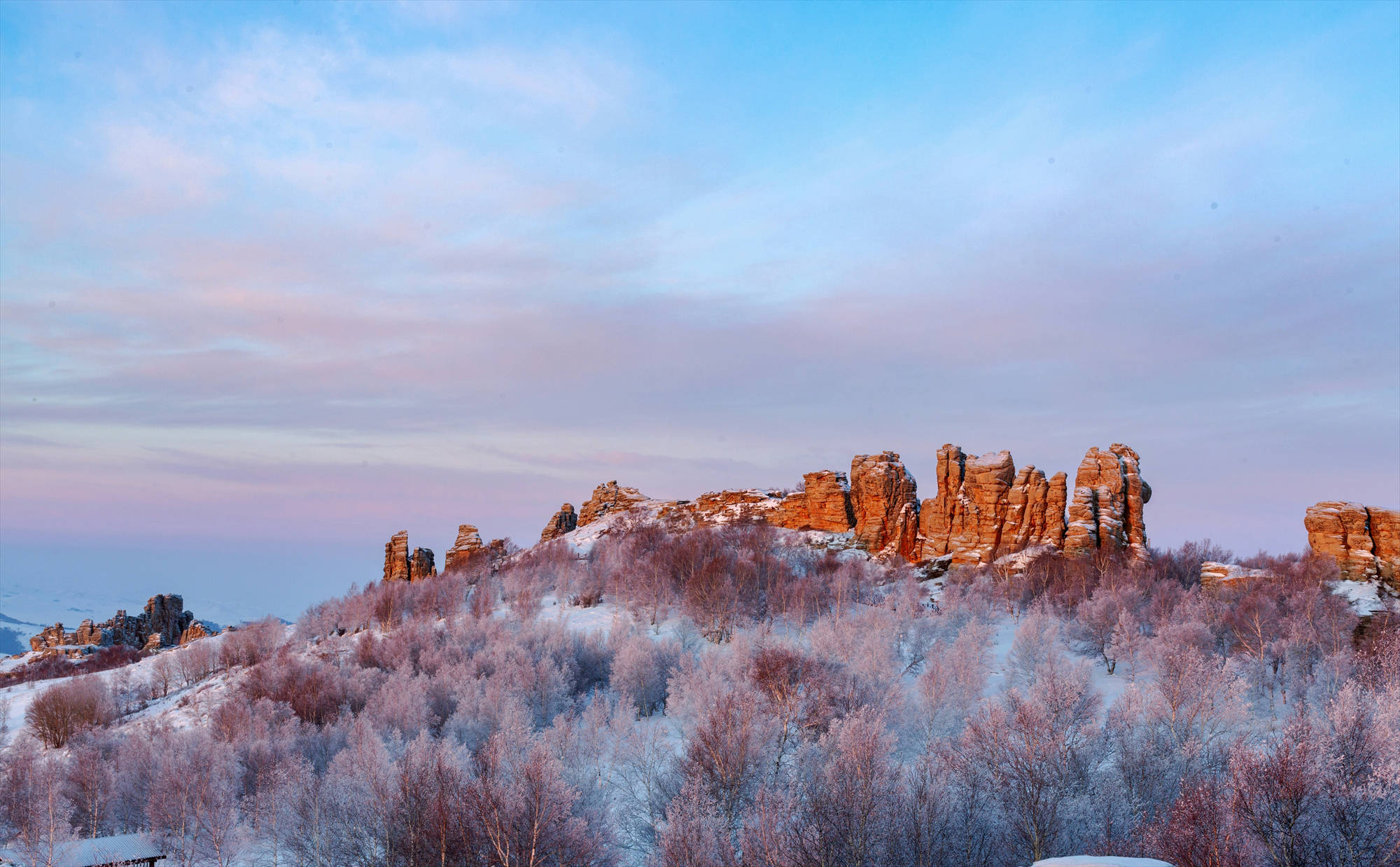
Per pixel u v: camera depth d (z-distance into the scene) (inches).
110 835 2893.7
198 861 2593.5
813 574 5339.6
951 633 4097.0
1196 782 2054.6
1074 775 2167.8
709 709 2679.6
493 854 2086.6
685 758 2598.4
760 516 7426.2
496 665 3784.5
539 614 5378.9
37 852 2615.7
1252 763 1899.6
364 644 4982.8
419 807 2289.6
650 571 5521.7
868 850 1985.7
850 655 3516.2
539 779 2160.4
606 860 2138.3
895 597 4776.1
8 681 7741.1
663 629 4739.2
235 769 3041.3
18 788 2999.5
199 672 5989.2
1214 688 2576.3
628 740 2800.2
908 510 6210.6
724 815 2299.5
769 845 1950.1
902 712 2883.9
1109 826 1998.0
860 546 6304.1
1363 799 1774.1
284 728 3526.1
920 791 2049.7
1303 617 3415.4
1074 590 4544.8
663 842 2030.0
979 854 2032.5
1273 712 2824.8
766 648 3324.3
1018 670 3422.7
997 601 4776.1
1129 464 5487.2
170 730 4084.6
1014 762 2166.6
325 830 2544.3
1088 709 2527.1
